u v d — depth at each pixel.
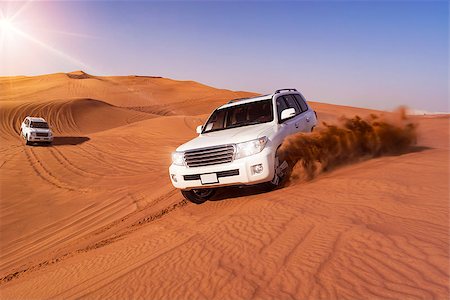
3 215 11.25
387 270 2.51
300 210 4.23
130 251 4.57
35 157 20.50
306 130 7.66
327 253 2.96
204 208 6.24
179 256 3.70
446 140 10.91
